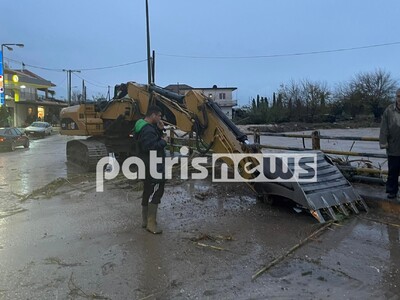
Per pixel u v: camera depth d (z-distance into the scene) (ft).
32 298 11.77
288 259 14.32
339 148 62.28
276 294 11.71
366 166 27.12
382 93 181.16
